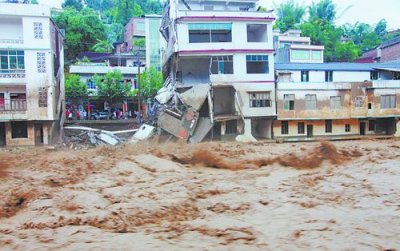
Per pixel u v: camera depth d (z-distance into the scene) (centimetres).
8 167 1889
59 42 3819
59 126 3569
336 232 895
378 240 834
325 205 1152
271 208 1150
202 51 3173
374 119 3606
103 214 1118
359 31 7344
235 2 3553
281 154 2222
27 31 3114
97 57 5250
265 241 860
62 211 1150
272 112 3306
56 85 3494
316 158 2036
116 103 4541
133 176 1706
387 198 1188
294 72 3559
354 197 1223
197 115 3109
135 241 878
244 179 1623
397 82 3525
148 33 5191
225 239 881
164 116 3159
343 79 3659
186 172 1852
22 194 1336
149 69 4588
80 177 1669
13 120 3097
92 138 3206
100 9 8650
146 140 3069
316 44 6041
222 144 2838
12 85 3162
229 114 3316
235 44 3222
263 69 3312
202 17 3158
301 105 3381
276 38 5203
